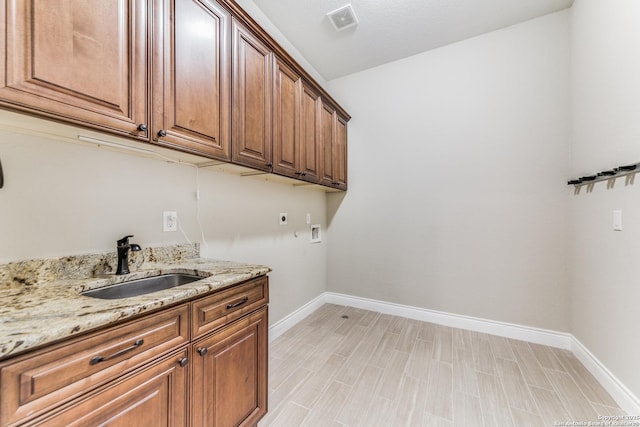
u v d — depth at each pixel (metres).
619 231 1.46
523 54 2.22
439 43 2.48
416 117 2.67
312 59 2.72
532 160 2.20
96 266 1.13
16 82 0.69
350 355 1.99
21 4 0.70
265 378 1.33
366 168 2.95
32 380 0.57
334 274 3.17
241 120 1.47
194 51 1.19
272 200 2.28
